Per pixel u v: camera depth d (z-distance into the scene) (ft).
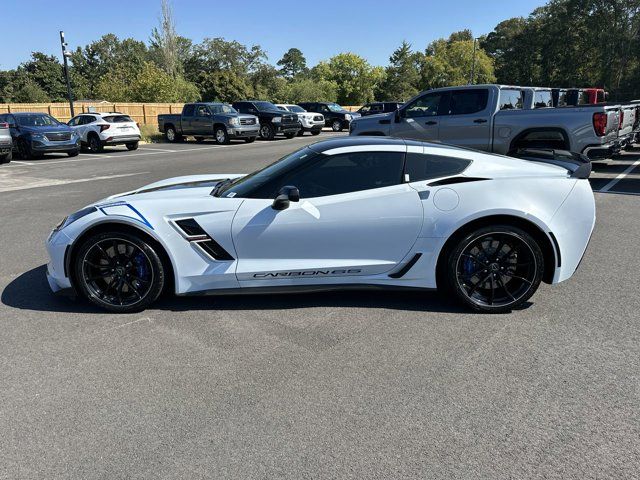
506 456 7.42
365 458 7.41
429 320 12.28
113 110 95.76
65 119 95.40
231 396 9.10
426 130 32.04
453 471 7.12
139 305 12.72
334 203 12.31
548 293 13.97
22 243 19.83
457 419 8.33
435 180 12.48
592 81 209.05
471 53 250.37
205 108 77.30
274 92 245.45
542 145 28.32
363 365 10.15
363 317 12.50
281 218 12.27
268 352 10.75
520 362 10.20
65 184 36.19
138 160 53.57
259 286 12.64
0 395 9.20
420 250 12.48
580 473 7.05
